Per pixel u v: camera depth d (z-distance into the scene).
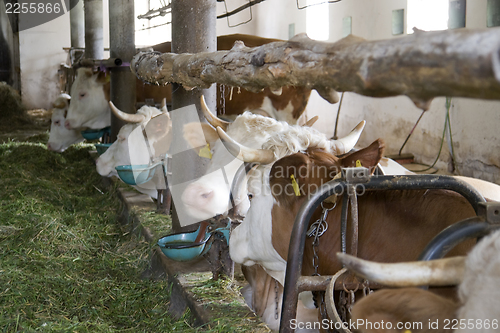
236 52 2.04
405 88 1.04
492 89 0.87
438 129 7.16
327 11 10.87
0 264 3.60
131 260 3.75
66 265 3.71
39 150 7.55
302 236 1.79
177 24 3.38
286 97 5.21
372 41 1.16
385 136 8.42
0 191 5.54
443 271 1.03
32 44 16.14
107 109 7.45
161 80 3.33
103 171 5.28
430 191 2.01
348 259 1.02
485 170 6.36
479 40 0.88
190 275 2.97
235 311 2.48
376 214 2.04
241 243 2.48
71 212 5.18
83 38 12.26
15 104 13.33
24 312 2.96
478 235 1.44
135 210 4.51
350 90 1.25
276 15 13.00
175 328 2.58
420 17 7.71
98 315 2.98
